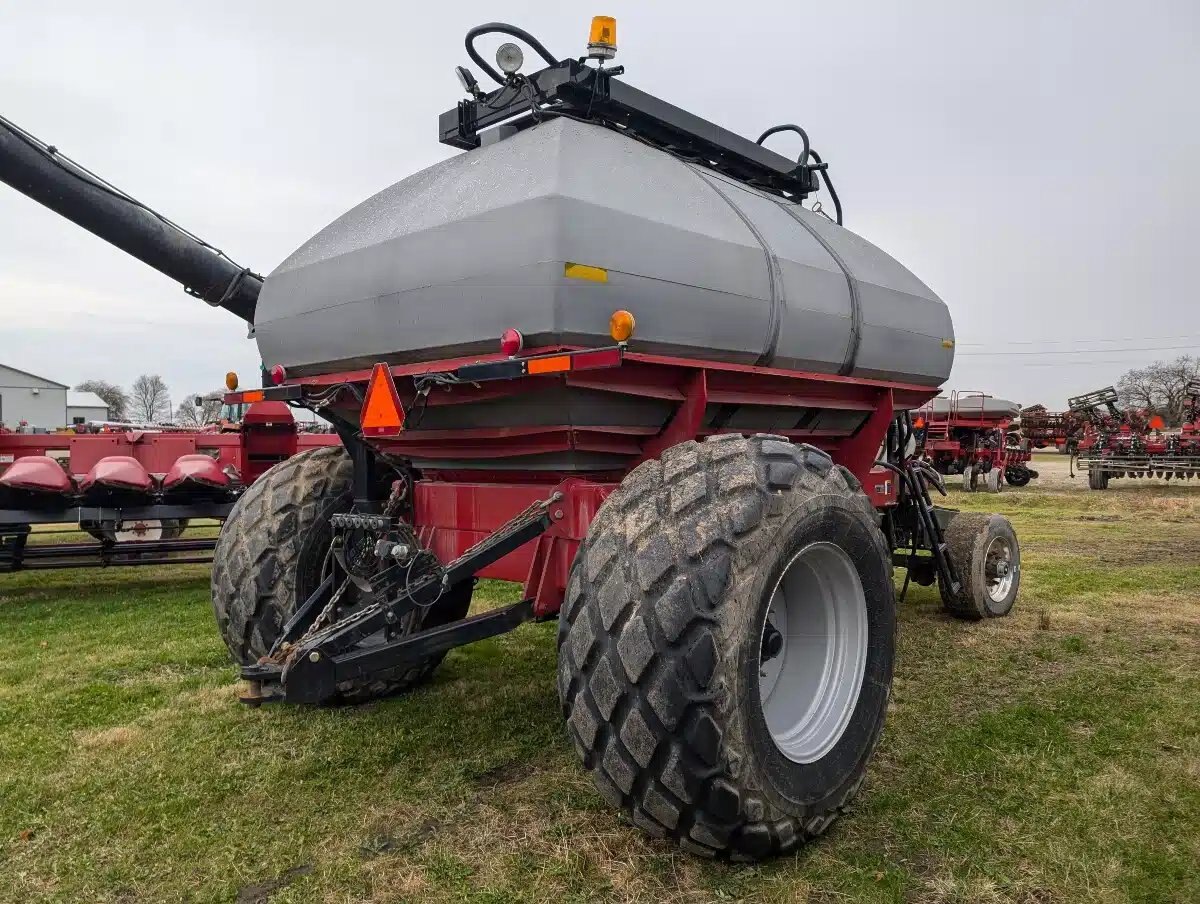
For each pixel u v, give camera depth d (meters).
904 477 5.20
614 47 3.24
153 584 7.45
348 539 3.33
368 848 2.51
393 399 2.82
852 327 3.57
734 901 2.24
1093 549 8.98
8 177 5.41
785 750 2.51
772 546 2.33
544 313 2.45
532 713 3.69
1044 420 27.83
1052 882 2.32
